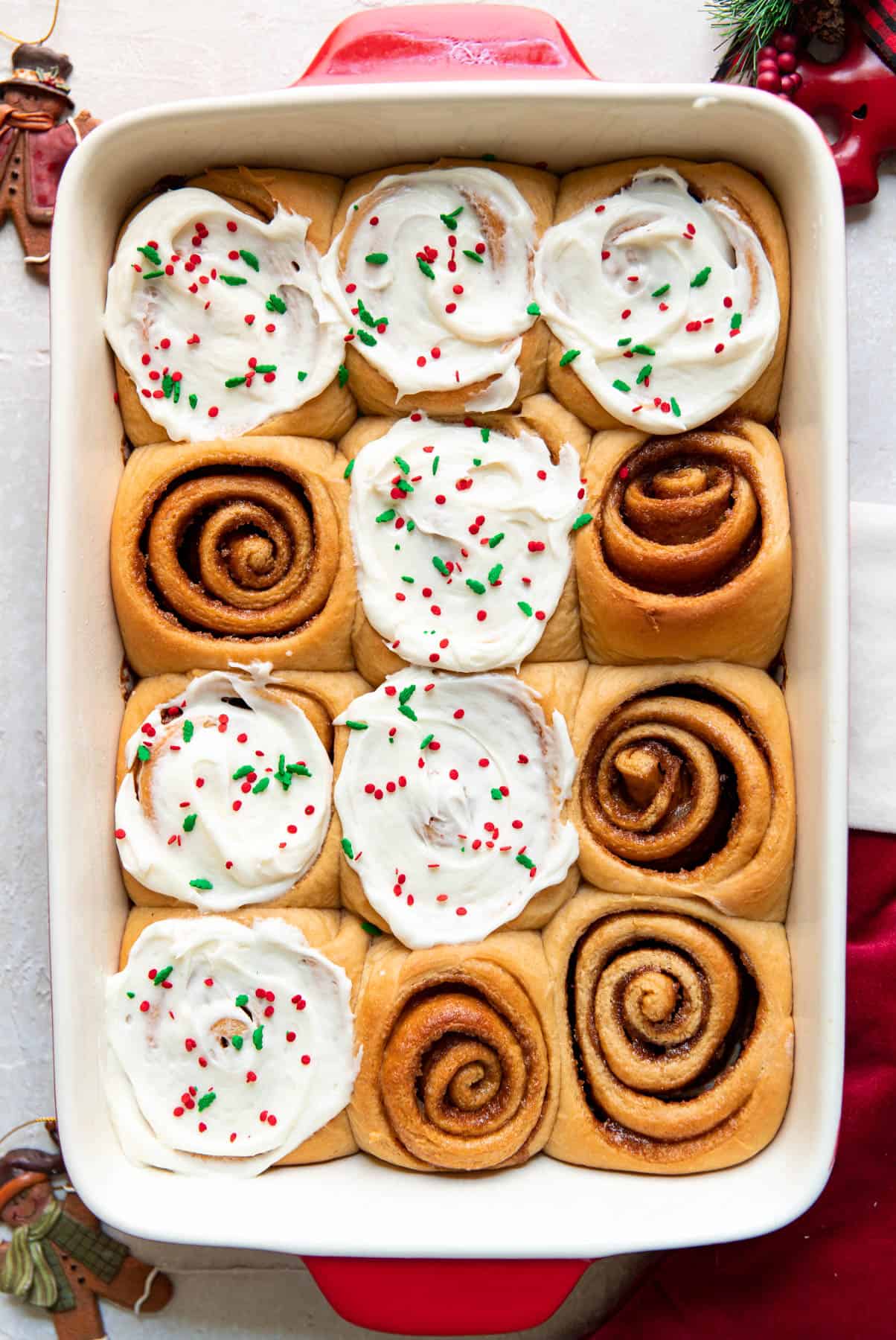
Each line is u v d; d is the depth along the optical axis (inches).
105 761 22.9
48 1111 25.1
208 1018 22.5
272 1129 22.5
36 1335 24.7
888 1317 23.6
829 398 21.9
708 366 22.7
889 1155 24.0
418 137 22.7
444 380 22.8
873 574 24.7
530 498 22.7
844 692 21.7
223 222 23.1
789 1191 21.9
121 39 25.6
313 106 22.0
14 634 25.3
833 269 22.0
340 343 22.9
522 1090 22.4
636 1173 22.6
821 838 21.9
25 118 25.2
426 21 23.1
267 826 22.8
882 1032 24.2
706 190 22.9
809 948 22.1
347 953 22.7
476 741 22.8
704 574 22.6
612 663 23.0
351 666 23.3
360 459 22.9
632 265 22.9
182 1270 24.8
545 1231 21.9
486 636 22.7
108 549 23.1
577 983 22.7
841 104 25.0
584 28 25.6
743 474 22.8
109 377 23.2
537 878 22.5
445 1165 22.4
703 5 25.6
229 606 23.1
